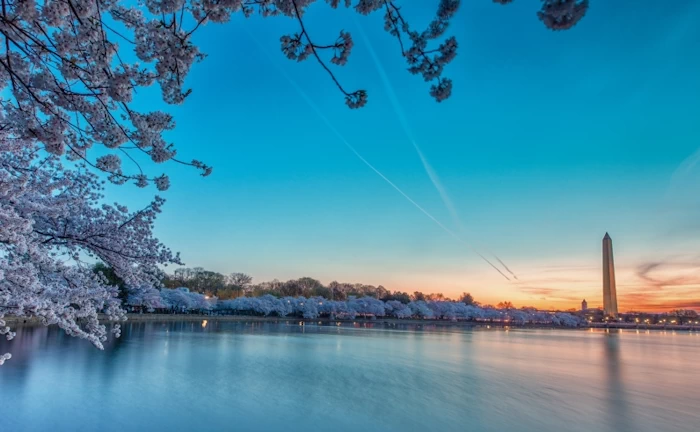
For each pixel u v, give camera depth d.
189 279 132.75
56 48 4.29
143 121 4.98
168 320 90.94
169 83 4.54
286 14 4.36
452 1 3.90
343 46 4.19
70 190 11.47
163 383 23.34
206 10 4.11
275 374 27.91
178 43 4.18
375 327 101.56
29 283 8.89
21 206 9.09
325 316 145.75
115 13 4.64
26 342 37.75
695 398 24.33
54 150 5.07
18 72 4.42
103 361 29.55
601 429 18.22
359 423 17.92
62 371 25.23
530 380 29.31
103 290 11.43
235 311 126.12
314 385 24.94
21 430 14.89
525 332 113.56
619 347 62.88
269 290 154.12
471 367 34.78
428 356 41.72
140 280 12.16
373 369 31.73
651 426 18.72
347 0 4.24
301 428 16.95
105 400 19.14
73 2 4.11
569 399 23.47
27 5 3.89
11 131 6.98
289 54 4.46
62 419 16.23
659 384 29.02
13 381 21.95
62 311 10.08
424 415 19.45
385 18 4.11
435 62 4.12
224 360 33.00
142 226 11.73
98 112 4.88
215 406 19.20
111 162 6.26
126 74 4.30
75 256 11.38
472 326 141.62
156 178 6.93
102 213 11.38
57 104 4.73
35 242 9.48
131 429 15.66
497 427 18.11
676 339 94.88
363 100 4.16
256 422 17.33
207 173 6.35
